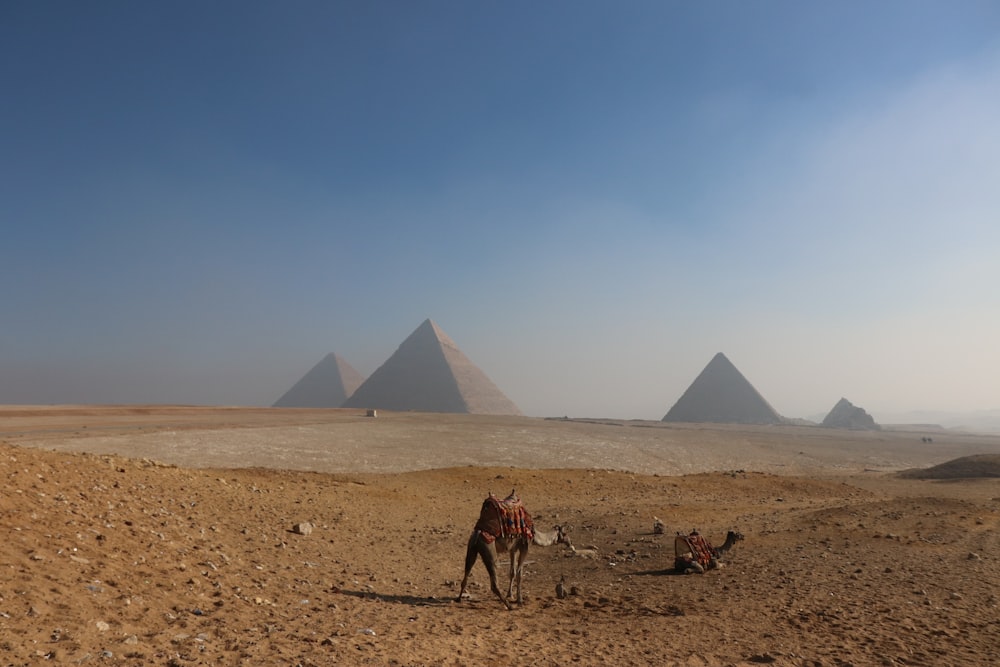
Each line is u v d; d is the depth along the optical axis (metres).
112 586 9.06
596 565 15.94
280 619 9.27
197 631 8.08
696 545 15.11
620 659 8.48
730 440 85.00
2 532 9.56
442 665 7.75
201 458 34.22
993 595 12.08
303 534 16.34
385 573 14.07
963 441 133.75
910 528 18.75
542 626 10.20
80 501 12.30
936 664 8.61
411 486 30.38
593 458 52.03
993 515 20.67
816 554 15.94
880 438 124.56
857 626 10.22
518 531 11.91
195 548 12.30
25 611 7.34
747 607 11.38
